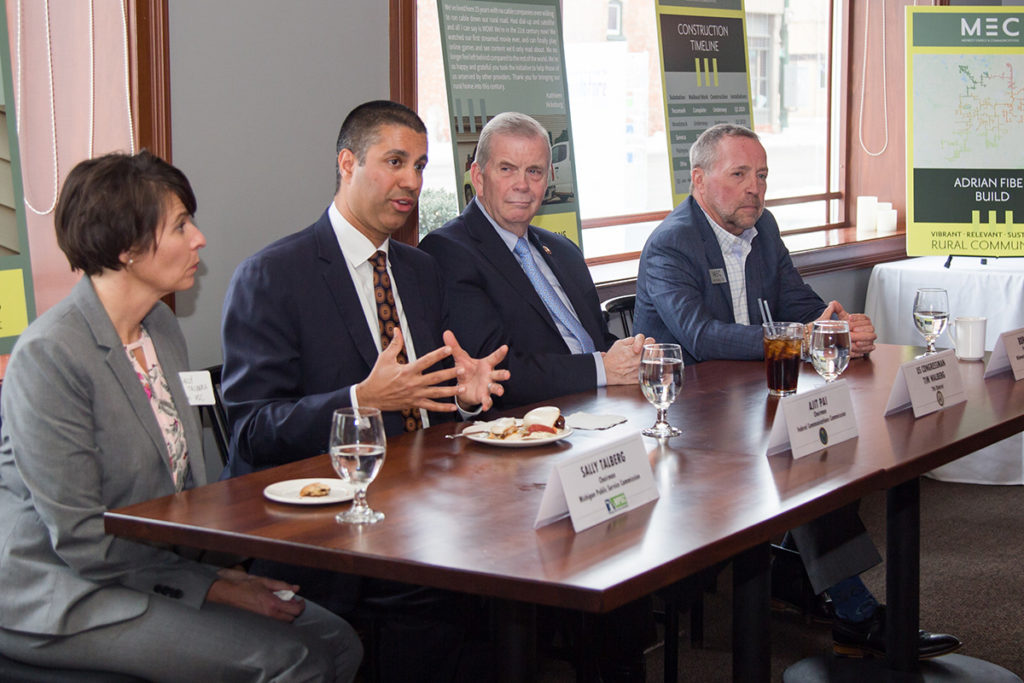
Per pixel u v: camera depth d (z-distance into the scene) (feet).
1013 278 14.37
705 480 5.25
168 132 9.11
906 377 6.66
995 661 8.93
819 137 19.79
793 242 17.54
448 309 8.43
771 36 18.38
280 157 10.09
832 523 8.06
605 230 15.70
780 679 8.70
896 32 19.22
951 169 15.76
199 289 9.55
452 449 6.04
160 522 4.75
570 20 14.84
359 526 4.63
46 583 5.46
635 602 7.89
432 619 6.98
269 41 9.87
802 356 8.99
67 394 5.42
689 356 9.75
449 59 11.63
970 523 12.55
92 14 9.03
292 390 7.09
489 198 8.97
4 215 8.36
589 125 15.28
